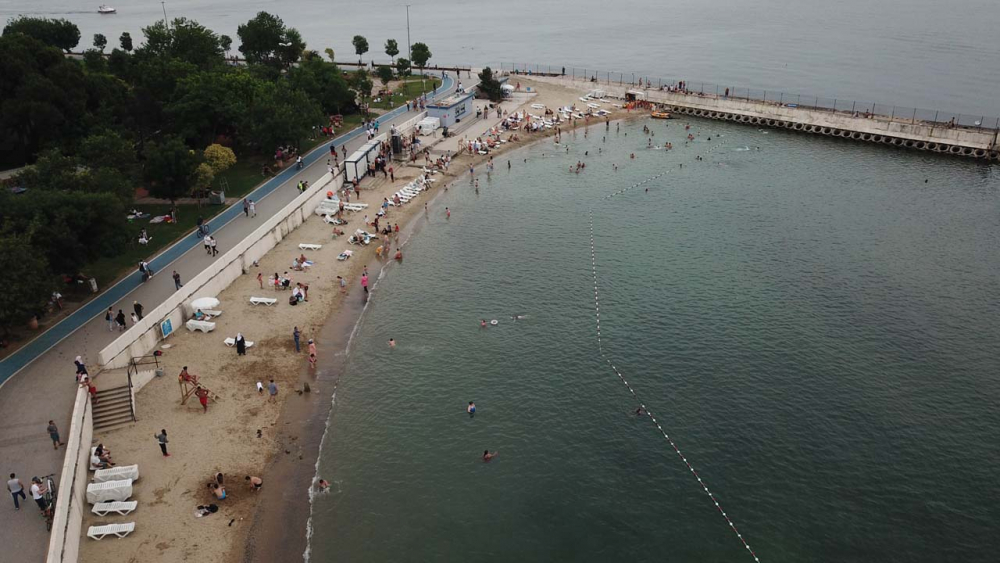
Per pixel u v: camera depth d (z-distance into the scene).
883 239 92.25
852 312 74.44
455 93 157.25
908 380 63.00
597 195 110.38
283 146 115.38
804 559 45.00
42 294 60.25
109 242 68.62
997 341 68.81
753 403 60.16
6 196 64.44
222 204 94.81
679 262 86.50
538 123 149.62
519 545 46.16
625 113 162.88
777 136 145.38
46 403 53.50
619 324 72.69
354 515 48.59
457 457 54.31
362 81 154.88
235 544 45.44
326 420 58.31
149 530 45.84
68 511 43.50
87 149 87.19
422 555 45.31
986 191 109.88
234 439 55.00
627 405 60.25
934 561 44.84
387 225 96.75
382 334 71.50
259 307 74.44
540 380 63.81
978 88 185.00
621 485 51.41
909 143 135.62
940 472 52.34
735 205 105.12
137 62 141.88
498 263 87.25
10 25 175.38
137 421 55.72
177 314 68.50
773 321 72.81
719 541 46.44
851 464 53.19
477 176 121.06
